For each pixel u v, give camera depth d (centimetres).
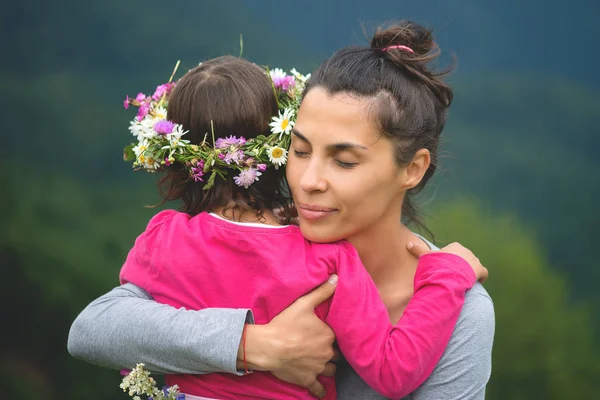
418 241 263
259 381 237
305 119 236
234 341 226
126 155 279
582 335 1502
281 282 233
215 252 240
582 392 1408
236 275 239
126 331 233
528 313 1470
